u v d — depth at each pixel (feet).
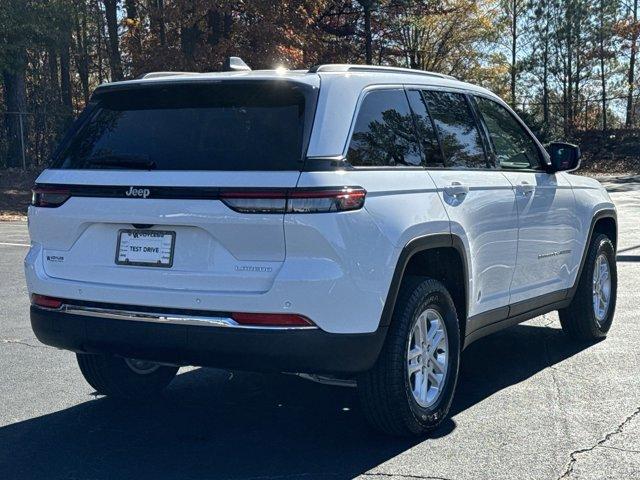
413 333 15.92
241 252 14.29
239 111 15.06
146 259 15.02
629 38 158.10
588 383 19.85
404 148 16.48
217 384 20.38
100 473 14.61
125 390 18.56
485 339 24.81
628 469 14.44
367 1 109.50
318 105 14.73
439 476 14.20
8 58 87.86
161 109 15.75
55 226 15.94
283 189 13.98
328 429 16.93
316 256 14.02
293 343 14.05
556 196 21.45
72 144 16.43
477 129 19.24
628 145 156.04
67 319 15.69
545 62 163.22
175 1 94.63
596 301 24.04
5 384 20.04
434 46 157.07
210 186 14.33
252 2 95.40
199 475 14.47
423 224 15.78
